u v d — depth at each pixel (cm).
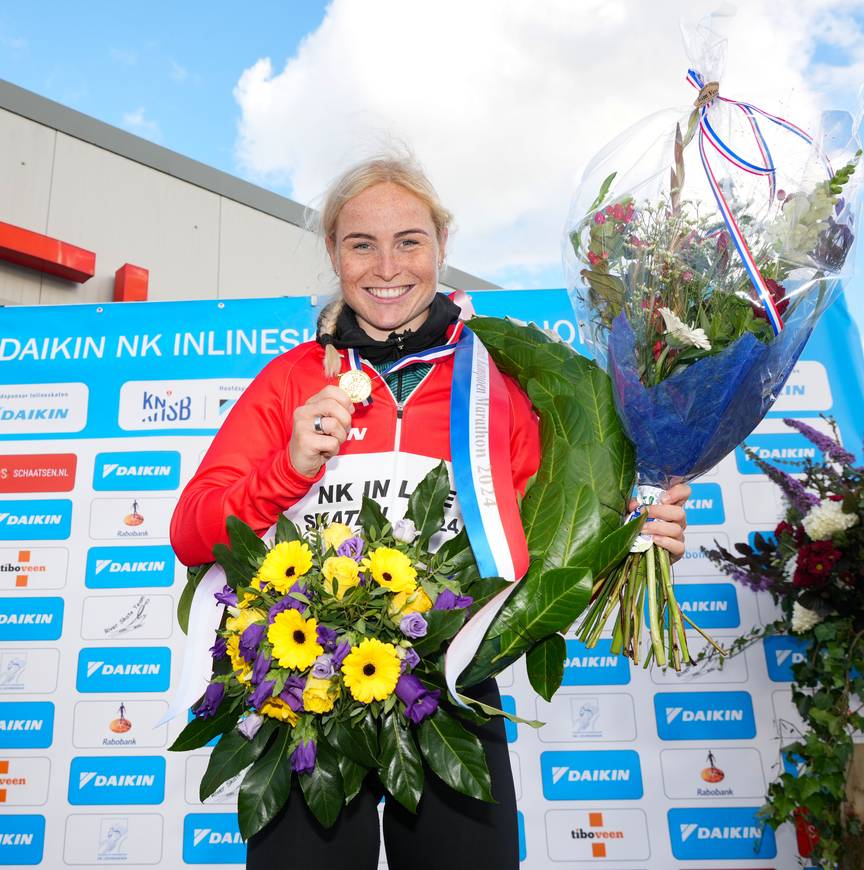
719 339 127
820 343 296
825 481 254
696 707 272
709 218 131
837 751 222
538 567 123
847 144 136
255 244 548
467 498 125
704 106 139
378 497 135
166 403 299
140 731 275
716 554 256
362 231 145
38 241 446
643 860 262
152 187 514
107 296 482
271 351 303
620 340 130
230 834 267
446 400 144
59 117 484
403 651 107
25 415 299
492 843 121
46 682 279
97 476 294
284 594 109
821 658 239
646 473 138
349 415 121
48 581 286
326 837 120
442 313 151
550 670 124
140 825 269
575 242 142
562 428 134
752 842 262
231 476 136
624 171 142
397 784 108
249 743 114
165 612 284
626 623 139
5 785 272
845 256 132
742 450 290
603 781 269
